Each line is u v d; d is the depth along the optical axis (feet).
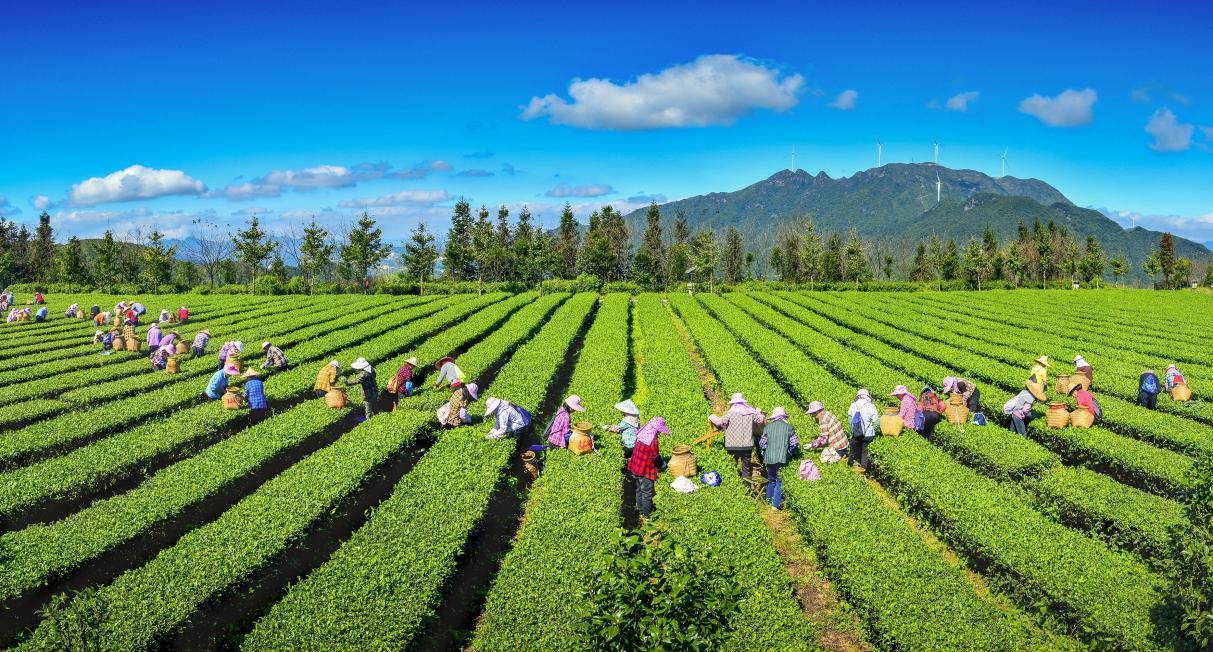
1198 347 126.72
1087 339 138.72
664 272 365.40
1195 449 64.23
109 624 36.40
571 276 375.66
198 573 41.09
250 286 253.03
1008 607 42.06
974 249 325.01
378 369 100.07
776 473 57.11
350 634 36.04
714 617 29.81
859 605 40.16
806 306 200.23
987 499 51.21
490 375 103.96
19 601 43.21
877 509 50.29
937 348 118.62
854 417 62.23
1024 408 70.08
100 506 50.85
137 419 75.46
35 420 77.66
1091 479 54.65
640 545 30.68
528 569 42.01
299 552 50.96
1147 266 385.70
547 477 56.08
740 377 94.32
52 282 322.55
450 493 52.44
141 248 329.31
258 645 35.35
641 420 74.54
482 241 271.90
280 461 67.82
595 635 29.68
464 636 40.78
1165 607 33.50
